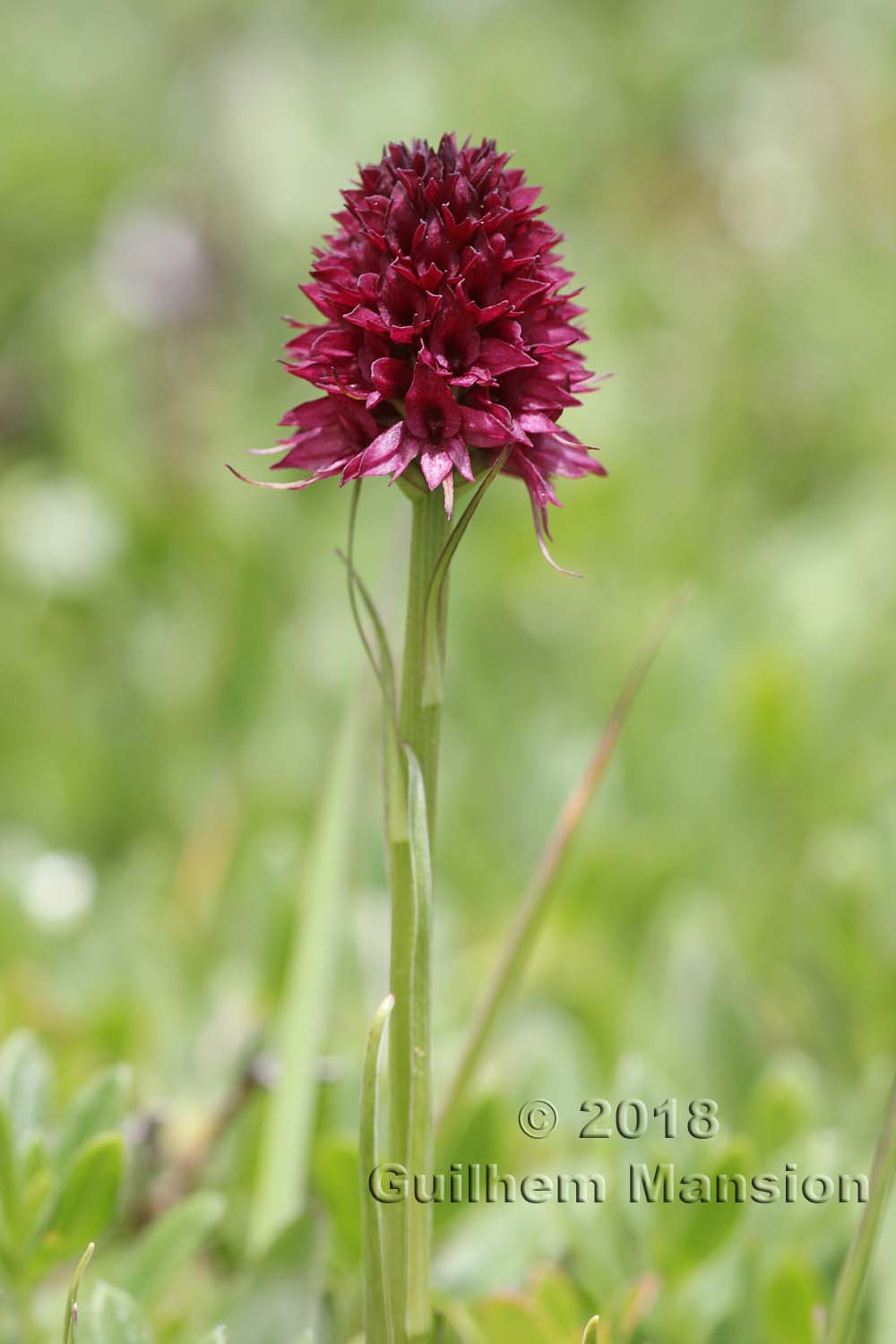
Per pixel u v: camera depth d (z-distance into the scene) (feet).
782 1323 1.12
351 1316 1.15
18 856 1.53
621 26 3.82
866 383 2.47
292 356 1.05
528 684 1.91
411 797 1.02
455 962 1.38
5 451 2.42
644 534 2.17
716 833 1.67
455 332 1.02
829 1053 1.37
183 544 2.03
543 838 1.53
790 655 1.75
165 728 1.82
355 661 1.74
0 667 1.84
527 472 1.03
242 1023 1.28
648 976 1.43
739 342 2.57
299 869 1.36
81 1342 1.05
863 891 1.35
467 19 3.80
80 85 3.54
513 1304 1.09
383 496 2.14
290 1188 1.15
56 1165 1.12
